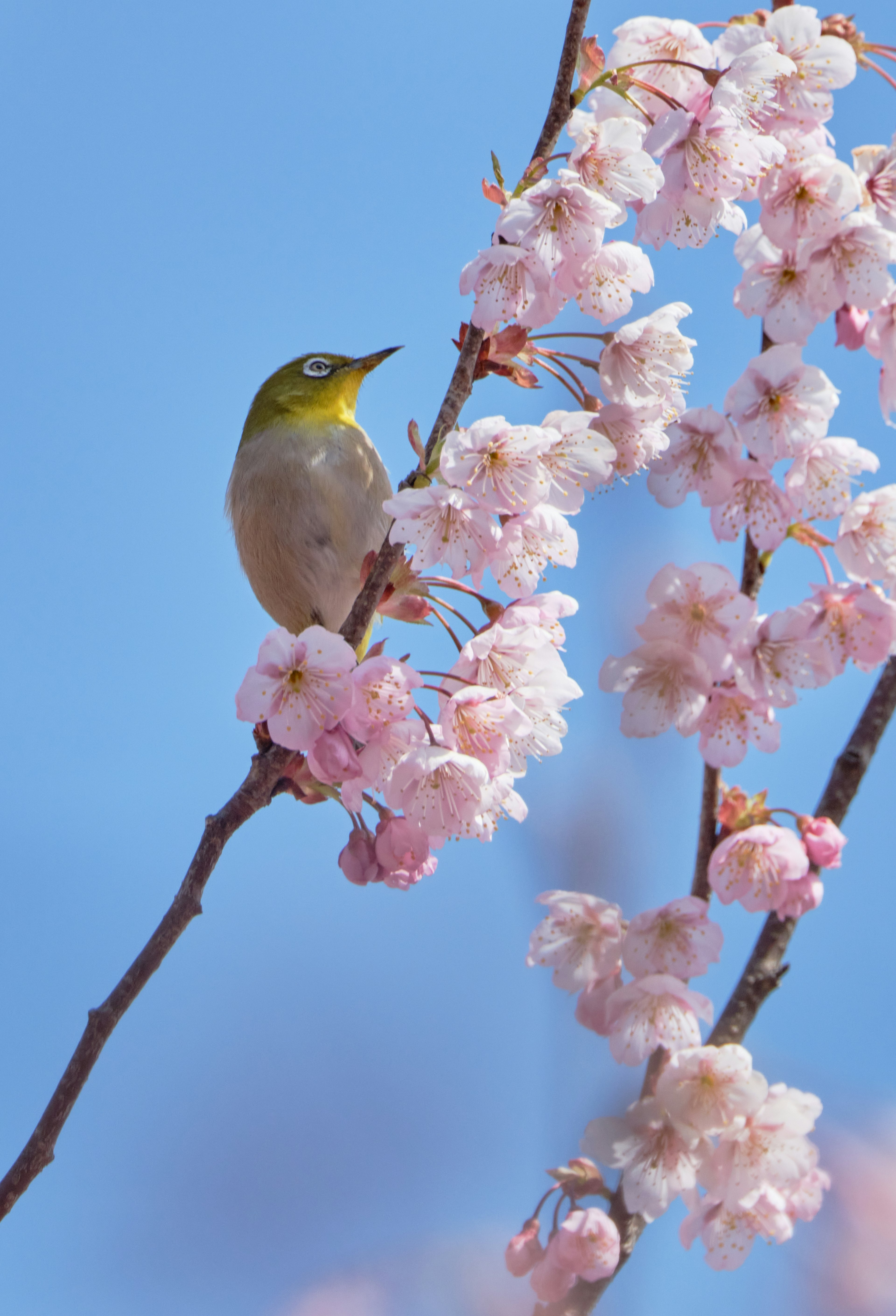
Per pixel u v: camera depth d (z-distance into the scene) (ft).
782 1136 14.10
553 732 16.67
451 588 17.11
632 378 17.43
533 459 15.67
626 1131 14.05
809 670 14.70
